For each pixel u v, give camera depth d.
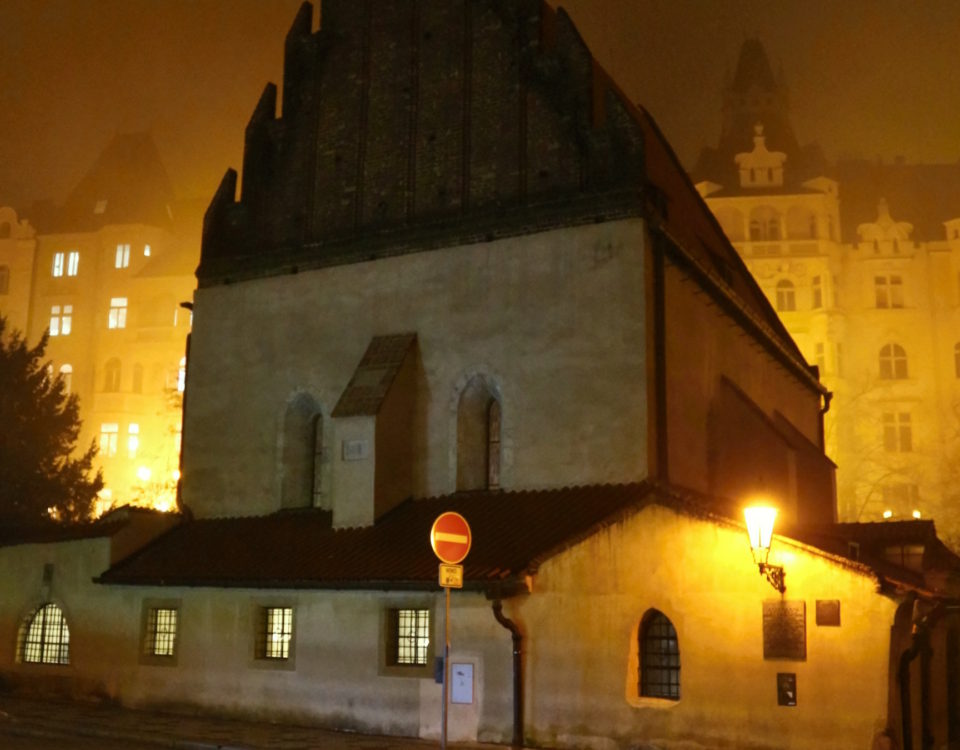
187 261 79.44
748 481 25.56
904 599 15.93
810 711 16.23
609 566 18.19
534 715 18.09
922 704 17.94
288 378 25.78
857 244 71.69
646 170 23.45
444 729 15.84
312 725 20.42
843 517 66.12
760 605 16.89
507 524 20.39
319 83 27.16
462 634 19.00
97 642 24.02
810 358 68.50
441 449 23.25
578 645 18.06
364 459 22.64
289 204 26.92
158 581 22.81
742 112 79.56
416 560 19.81
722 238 35.97
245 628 21.86
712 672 17.08
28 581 25.50
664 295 22.41
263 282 26.75
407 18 26.19
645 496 18.47
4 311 81.62
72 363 79.62
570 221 22.62
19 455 38.50
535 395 22.31
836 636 16.27
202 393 27.00
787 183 73.31
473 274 23.66
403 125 25.55
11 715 21.39
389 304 24.67
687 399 23.56
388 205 25.30
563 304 22.41
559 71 23.66
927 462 67.12
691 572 17.55
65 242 82.31
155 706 22.75
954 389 68.31
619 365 21.53
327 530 23.06
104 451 76.81
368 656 20.06
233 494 25.97
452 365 23.47
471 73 24.89
